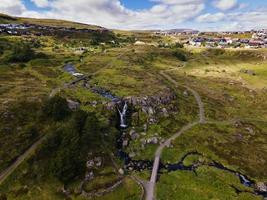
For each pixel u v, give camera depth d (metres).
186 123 138.12
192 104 161.12
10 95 129.38
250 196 89.81
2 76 162.75
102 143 106.88
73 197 86.25
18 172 90.62
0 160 94.06
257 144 124.81
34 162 93.50
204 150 115.69
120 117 131.50
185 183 94.25
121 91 149.88
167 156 109.75
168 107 146.00
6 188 86.38
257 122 147.62
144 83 167.75
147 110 136.25
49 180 89.00
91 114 115.06
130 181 93.62
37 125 110.06
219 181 96.38
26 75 170.75
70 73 182.50
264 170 105.19
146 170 100.31
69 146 96.50
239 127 139.38
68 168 89.81
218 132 131.25
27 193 85.94
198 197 87.88
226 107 165.50
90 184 90.19
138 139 118.38
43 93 136.12
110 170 97.00
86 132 102.50
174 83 194.62
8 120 109.00
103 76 178.50
